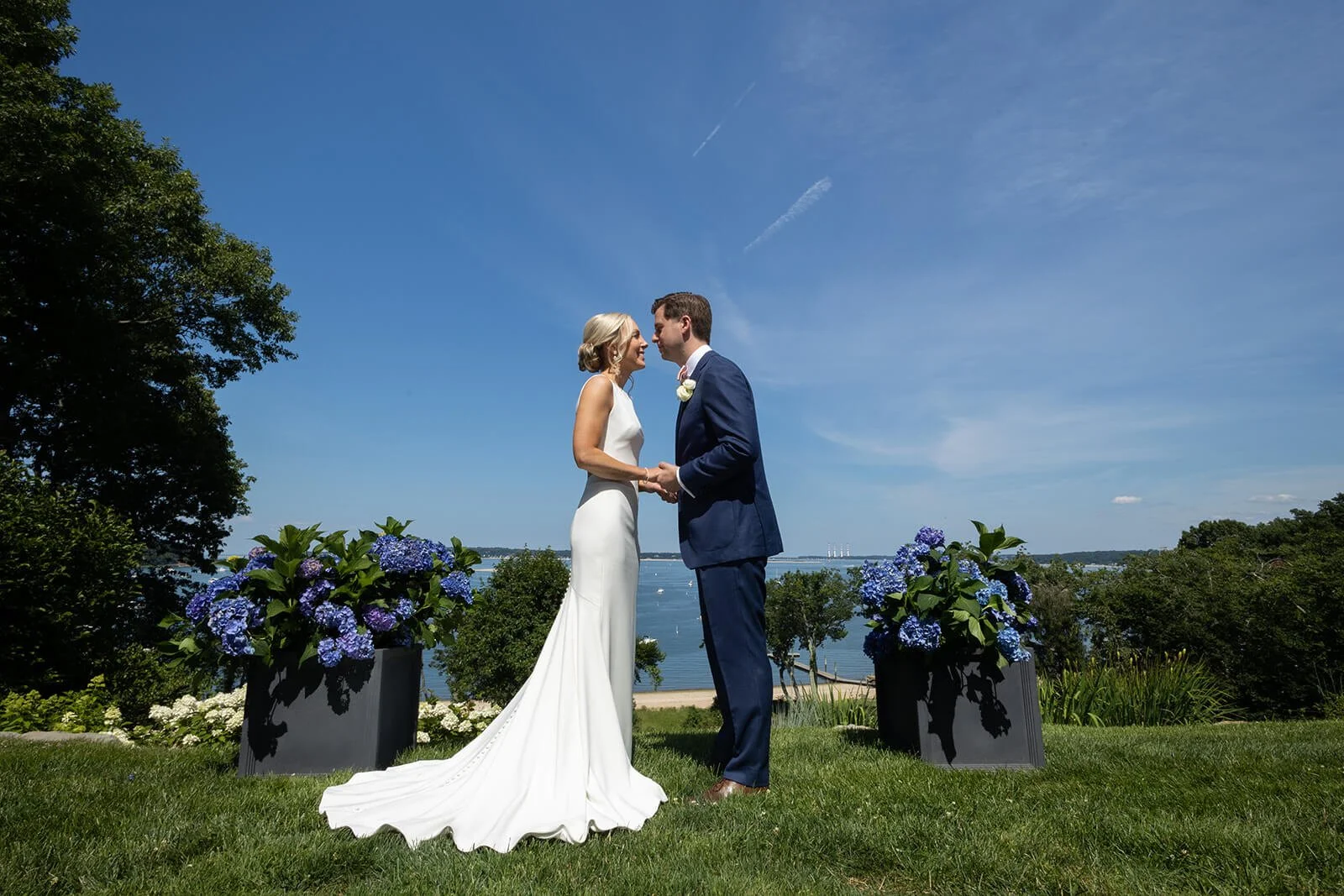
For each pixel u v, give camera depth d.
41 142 14.97
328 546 4.53
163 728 6.07
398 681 4.45
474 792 3.01
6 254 16.20
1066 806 3.02
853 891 2.17
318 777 3.91
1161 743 5.01
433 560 4.90
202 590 4.21
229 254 21.77
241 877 2.32
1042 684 9.80
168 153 20.41
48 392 17.92
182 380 21.70
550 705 3.23
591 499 3.57
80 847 2.58
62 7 16.70
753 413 3.46
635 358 3.82
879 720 5.01
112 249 17.23
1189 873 2.29
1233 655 16.64
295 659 4.15
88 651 9.67
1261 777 3.48
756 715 3.39
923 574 4.54
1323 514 43.16
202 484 22.31
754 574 3.46
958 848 2.48
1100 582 21.09
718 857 2.48
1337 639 14.97
